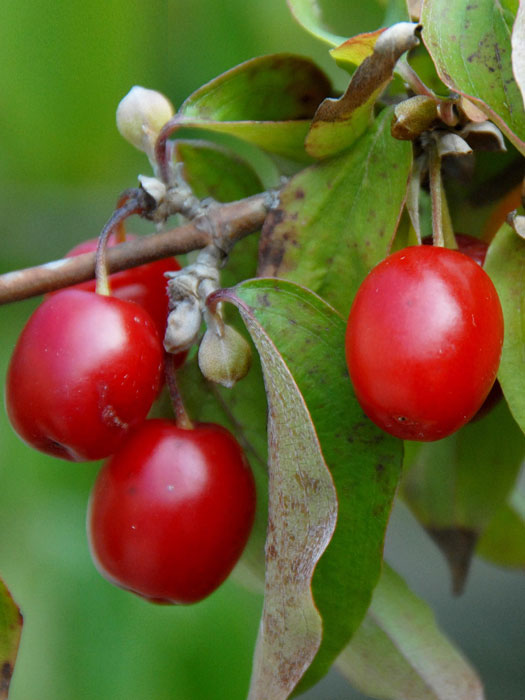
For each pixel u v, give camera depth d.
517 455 0.20
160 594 0.19
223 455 0.19
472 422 0.20
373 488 0.18
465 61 0.17
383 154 0.18
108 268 0.19
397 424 0.17
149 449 0.19
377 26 0.21
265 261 0.18
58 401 0.18
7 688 0.18
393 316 0.17
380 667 0.20
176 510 0.18
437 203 0.18
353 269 0.18
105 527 0.18
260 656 0.17
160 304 0.19
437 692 0.20
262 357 0.17
